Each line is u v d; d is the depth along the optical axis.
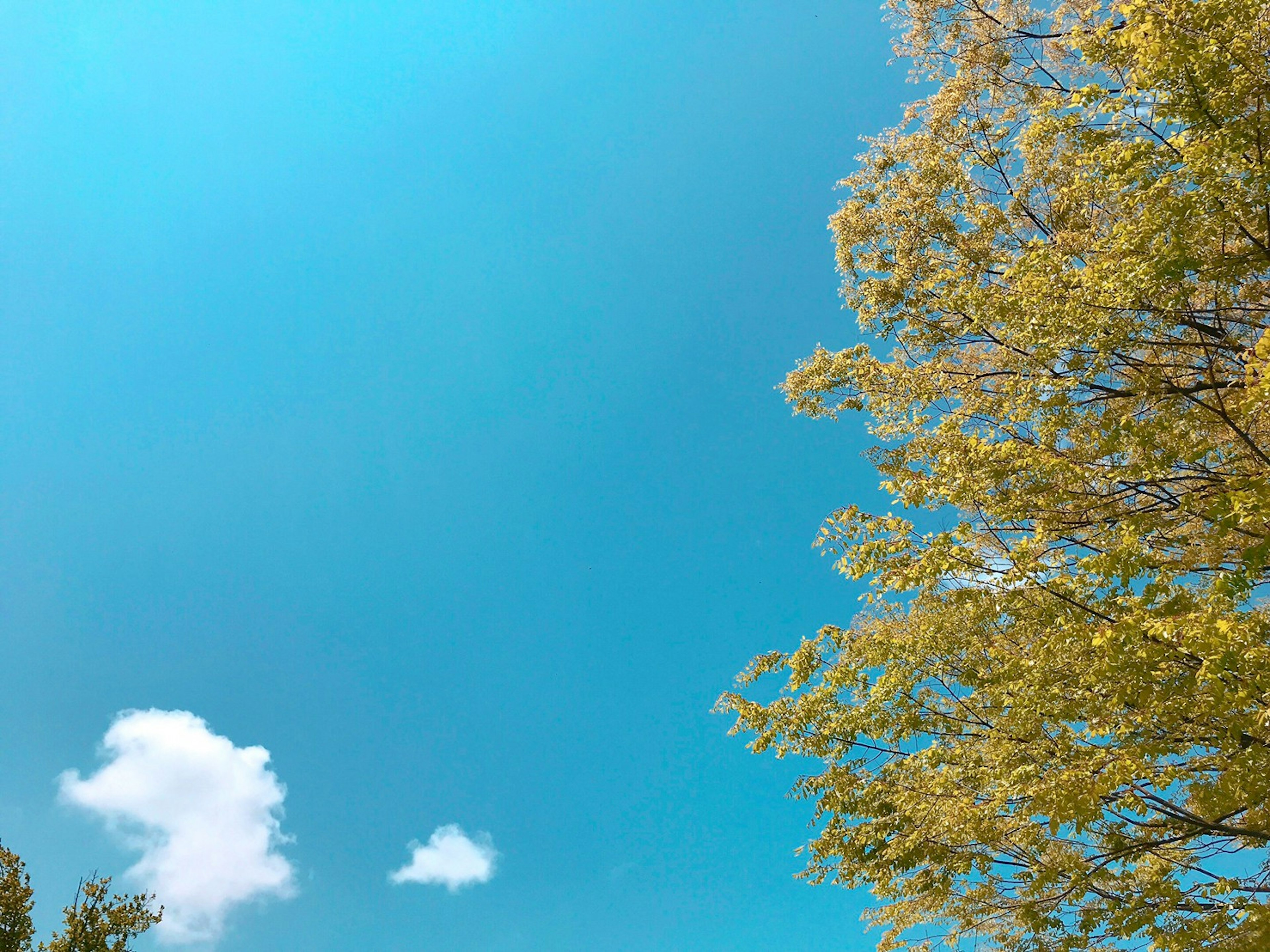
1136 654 6.98
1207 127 6.47
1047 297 8.12
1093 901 9.65
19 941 17.89
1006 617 9.13
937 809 9.27
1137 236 7.07
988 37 12.27
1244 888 8.33
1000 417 9.48
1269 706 6.75
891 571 9.48
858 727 10.63
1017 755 8.48
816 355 13.47
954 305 10.24
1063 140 10.70
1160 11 6.55
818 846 11.33
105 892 18.69
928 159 12.34
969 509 10.02
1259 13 6.22
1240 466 8.24
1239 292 8.39
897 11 12.93
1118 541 8.25
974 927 10.38
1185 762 7.84
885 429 12.23
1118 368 9.43
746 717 11.51
